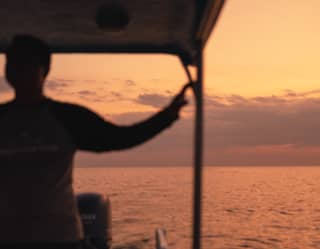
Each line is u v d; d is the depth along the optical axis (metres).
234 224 116.56
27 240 1.79
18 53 1.88
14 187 1.83
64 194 1.87
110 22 2.54
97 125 1.89
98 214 4.43
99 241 4.39
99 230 4.41
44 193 1.83
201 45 2.34
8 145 1.86
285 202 189.75
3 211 1.82
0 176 1.84
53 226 1.82
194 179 2.23
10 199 1.82
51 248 1.81
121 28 2.62
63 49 3.13
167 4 2.26
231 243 85.44
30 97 1.90
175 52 2.91
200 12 2.17
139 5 2.31
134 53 3.04
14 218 1.81
